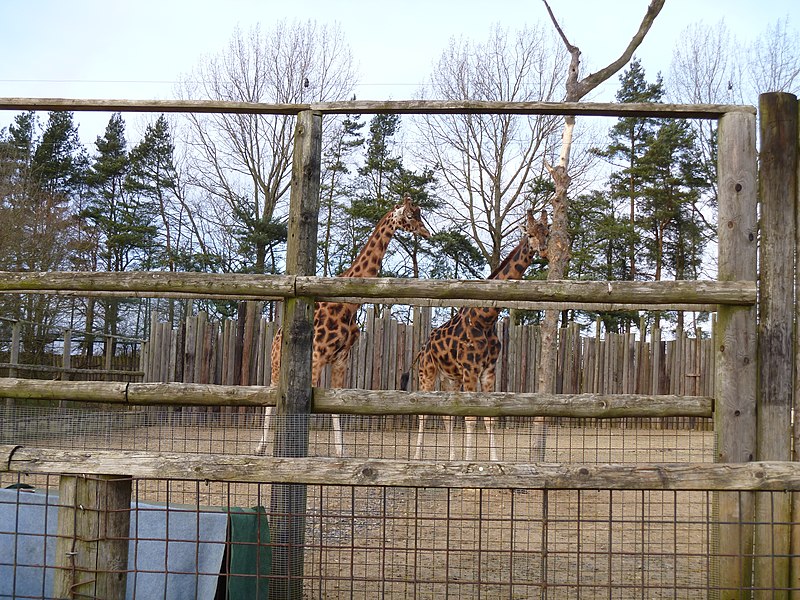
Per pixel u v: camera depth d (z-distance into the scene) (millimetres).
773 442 3381
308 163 3594
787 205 3482
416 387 14172
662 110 3564
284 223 24922
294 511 3301
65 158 30453
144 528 3080
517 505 5699
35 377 12555
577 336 15344
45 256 19656
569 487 2627
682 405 3441
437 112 3633
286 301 3469
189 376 14328
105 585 2791
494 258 24422
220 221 26500
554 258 9039
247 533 3176
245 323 14414
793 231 3473
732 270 3475
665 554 2713
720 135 3582
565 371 15125
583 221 25703
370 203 26375
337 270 27109
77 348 17703
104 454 2764
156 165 28016
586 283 3338
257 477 2695
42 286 3506
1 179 19141
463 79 23922
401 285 3361
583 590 3854
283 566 3252
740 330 3424
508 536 4844
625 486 2633
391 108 3598
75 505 2811
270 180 25391
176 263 26250
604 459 6434
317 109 3633
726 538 3375
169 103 3688
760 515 3354
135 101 3688
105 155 29625
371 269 8617
